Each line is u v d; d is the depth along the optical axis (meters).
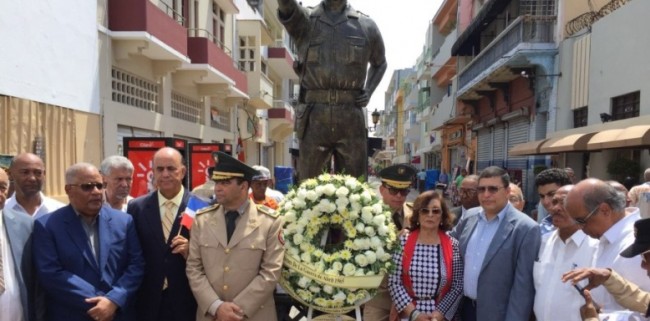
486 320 2.94
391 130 63.53
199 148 7.92
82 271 2.78
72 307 2.72
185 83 11.22
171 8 10.12
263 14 21.42
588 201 2.52
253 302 2.72
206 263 2.85
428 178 21.42
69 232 2.81
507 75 14.26
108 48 8.30
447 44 23.59
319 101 3.97
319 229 2.98
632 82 8.86
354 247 2.86
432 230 3.18
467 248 3.17
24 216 2.88
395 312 3.14
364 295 2.85
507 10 15.13
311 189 2.99
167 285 3.03
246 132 18.58
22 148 6.21
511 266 2.96
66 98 7.15
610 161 9.27
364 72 4.00
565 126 11.75
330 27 3.87
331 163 4.24
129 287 2.84
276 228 2.93
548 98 12.52
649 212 4.12
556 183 3.59
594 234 2.60
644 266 2.20
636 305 2.30
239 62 16.94
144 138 6.47
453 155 25.86
